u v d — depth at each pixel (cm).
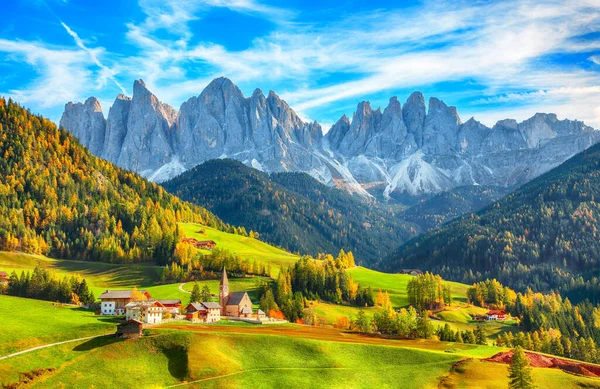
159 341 13425
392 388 12619
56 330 14288
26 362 12125
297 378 12600
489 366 13650
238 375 12462
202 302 18662
